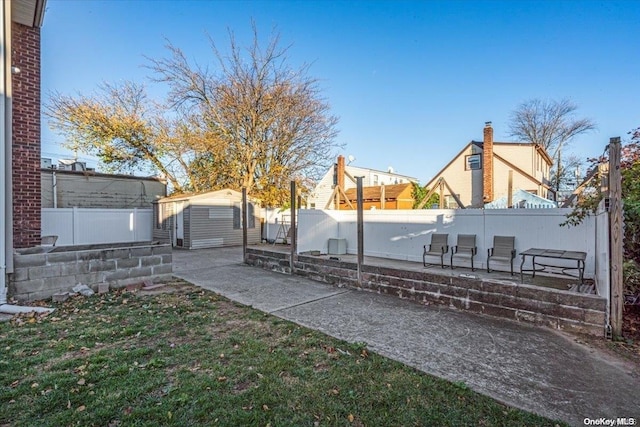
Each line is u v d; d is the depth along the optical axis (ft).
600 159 17.94
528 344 10.91
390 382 8.32
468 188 67.72
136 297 16.65
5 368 8.76
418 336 11.60
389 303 15.85
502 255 24.99
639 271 12.70
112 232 42.14
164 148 55.11
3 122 14.99
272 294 17.57
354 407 7.24
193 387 7.90
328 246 36.22
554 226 23.50
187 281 20.85
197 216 42.16
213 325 12.50
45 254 16.07
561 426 6.64
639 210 12.60
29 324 12.34
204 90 53.21
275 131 54.34
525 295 13.01
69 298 16.03
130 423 6.56
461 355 10.05
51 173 43.39
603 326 11.38
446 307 15.10
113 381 8.14
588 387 8.20
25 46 21.80
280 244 47.52
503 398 7.66
